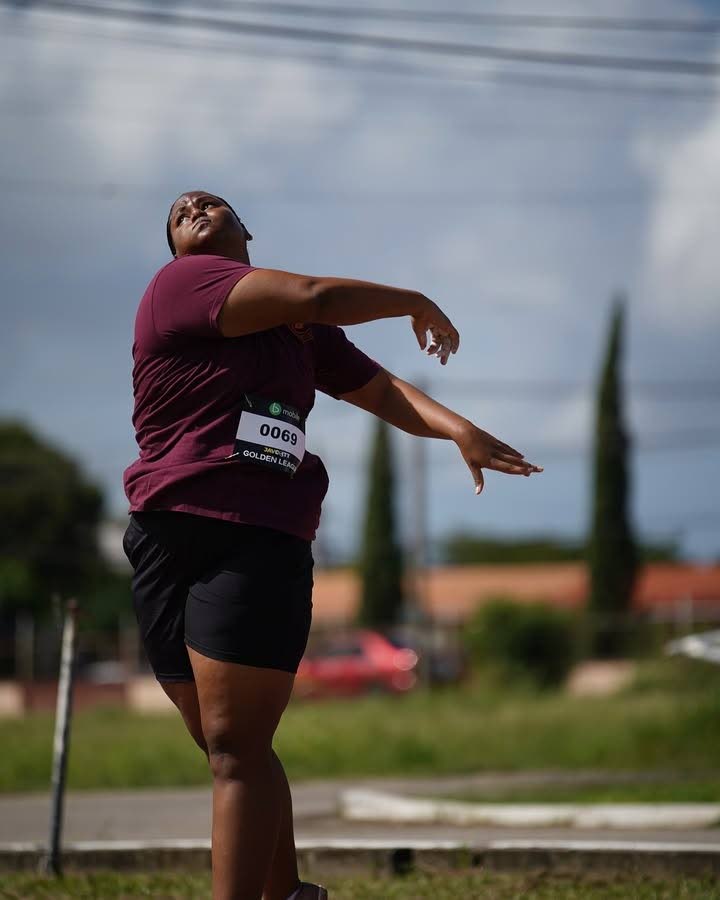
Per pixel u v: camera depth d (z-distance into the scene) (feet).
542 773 117.19
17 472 488.44
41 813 89.61
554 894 45.73
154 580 31.04
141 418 31.48
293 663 30.37
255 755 29.91
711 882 47.78
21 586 471.62
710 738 127.24
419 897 46.06
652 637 268.21
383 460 432.25
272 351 31.04
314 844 54.90
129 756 125.39
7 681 352.08
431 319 30.91
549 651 266.98
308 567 31.04
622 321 404.36
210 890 47.26
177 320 30.50
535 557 577.84
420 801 84.74
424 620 291.17
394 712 183.52
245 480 30.19
